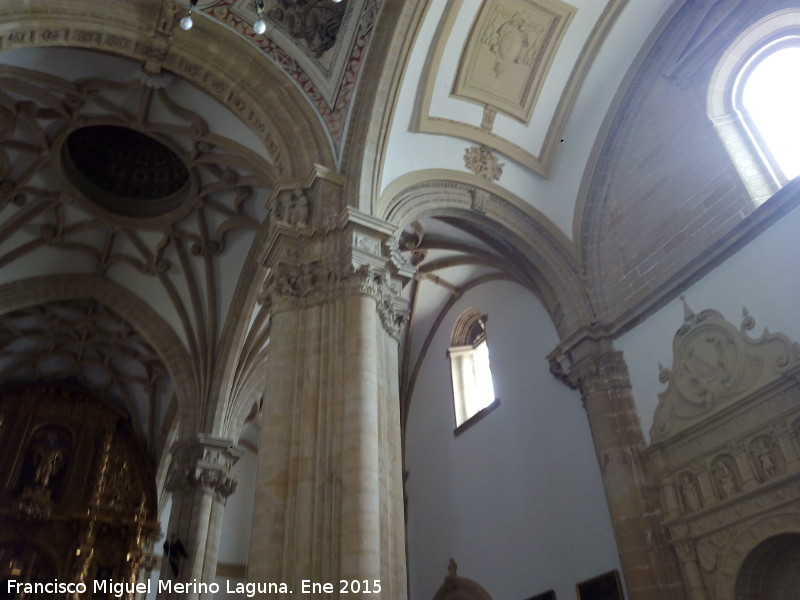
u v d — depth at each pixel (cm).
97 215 1619
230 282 1692
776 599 896
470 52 1212
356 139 1129
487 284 1664
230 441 1677
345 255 984
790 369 881
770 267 965
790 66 1076
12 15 998
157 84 1217
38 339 2038
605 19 1220
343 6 1187
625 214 1286
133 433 2253
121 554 2067
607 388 1184
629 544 1029
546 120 1335
